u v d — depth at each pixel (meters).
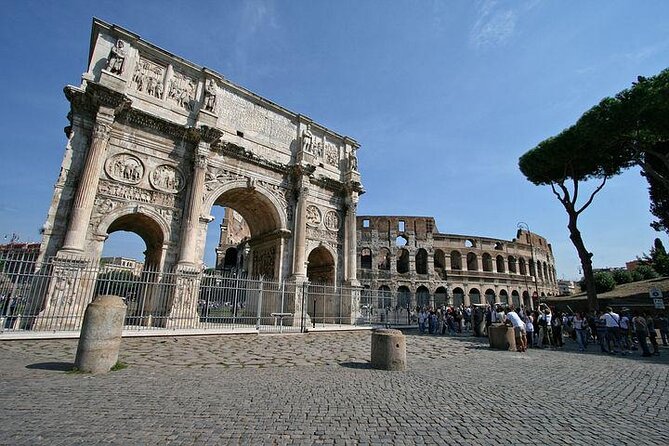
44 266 19.09
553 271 81.44
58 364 10.57
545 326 21.33
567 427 6.22
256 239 33.59
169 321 21.36
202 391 8.04
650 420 6.75
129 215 23.67
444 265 64.06
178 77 26.86
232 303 23.55
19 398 6.97
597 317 21.69
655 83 24.08
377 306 34.91
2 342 14.37
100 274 20.20
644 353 16.77
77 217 19.50
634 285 43.12
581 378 10.93
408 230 64.56
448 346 19.25
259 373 10.48
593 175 32.09
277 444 5.10
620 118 25.97
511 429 6.02
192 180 25.09
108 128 21.64
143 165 23.86
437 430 5.85
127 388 8.09
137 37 24.70
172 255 23.98
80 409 6.45
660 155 26.78
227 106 29.27
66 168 20.86
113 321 10.20
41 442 4.94
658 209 36.56
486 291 64.56
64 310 18.06
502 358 15.12
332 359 13.55
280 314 23.50
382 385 9.10
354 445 5.13
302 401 7.37
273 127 32.12
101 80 21.86
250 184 28.98
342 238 35.31
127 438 5.18
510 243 69.69
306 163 31.91
